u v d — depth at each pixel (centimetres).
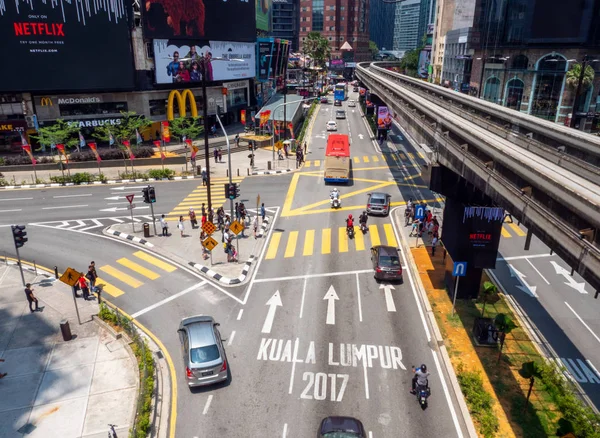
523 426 1555
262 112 6606
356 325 2166
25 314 2234
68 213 3700
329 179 4531
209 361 1694
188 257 2886
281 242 3156
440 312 2267
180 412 1611
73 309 2288
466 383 1720
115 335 2041
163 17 5966
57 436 1492
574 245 1124
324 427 1427
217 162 5409
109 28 5528
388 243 3147
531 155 1550
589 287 2591
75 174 4588
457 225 2238
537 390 1734
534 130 2694
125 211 3747
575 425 1438
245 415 1603
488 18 8456
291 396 1700
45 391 1700
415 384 1709
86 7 5353
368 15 19288
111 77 5675
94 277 2430
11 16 5050
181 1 6128
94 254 2947
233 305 2339
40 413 1591
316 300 2391
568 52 6819
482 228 2166
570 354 1992
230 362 1889
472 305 2341
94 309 2291
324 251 3011
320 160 5569
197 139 6531
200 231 3306
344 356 1936
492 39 8300
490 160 1825
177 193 4247
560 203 1223
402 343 2031
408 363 1897
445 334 2080
